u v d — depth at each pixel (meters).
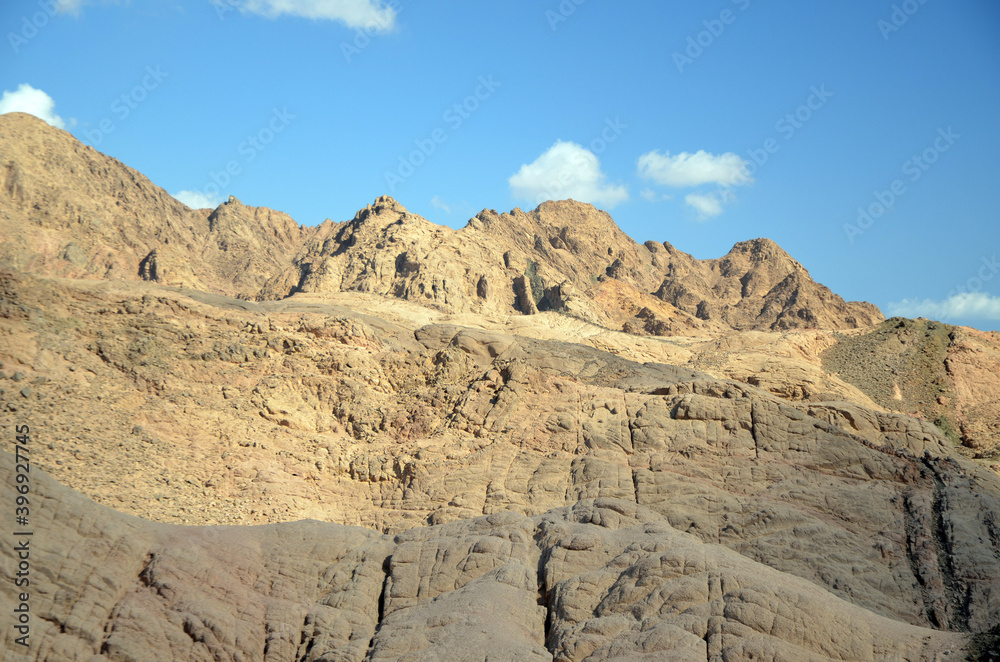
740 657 27.06
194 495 41.06
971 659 26.81
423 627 29.94
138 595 30.14
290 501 43.09
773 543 40.72
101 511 32.03
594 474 45.12
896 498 44.72
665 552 31.81
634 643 28.02
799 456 46.41
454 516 43.09
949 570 39.50
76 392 44.31
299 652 30.39
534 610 31.44
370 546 35.69
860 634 28.31
